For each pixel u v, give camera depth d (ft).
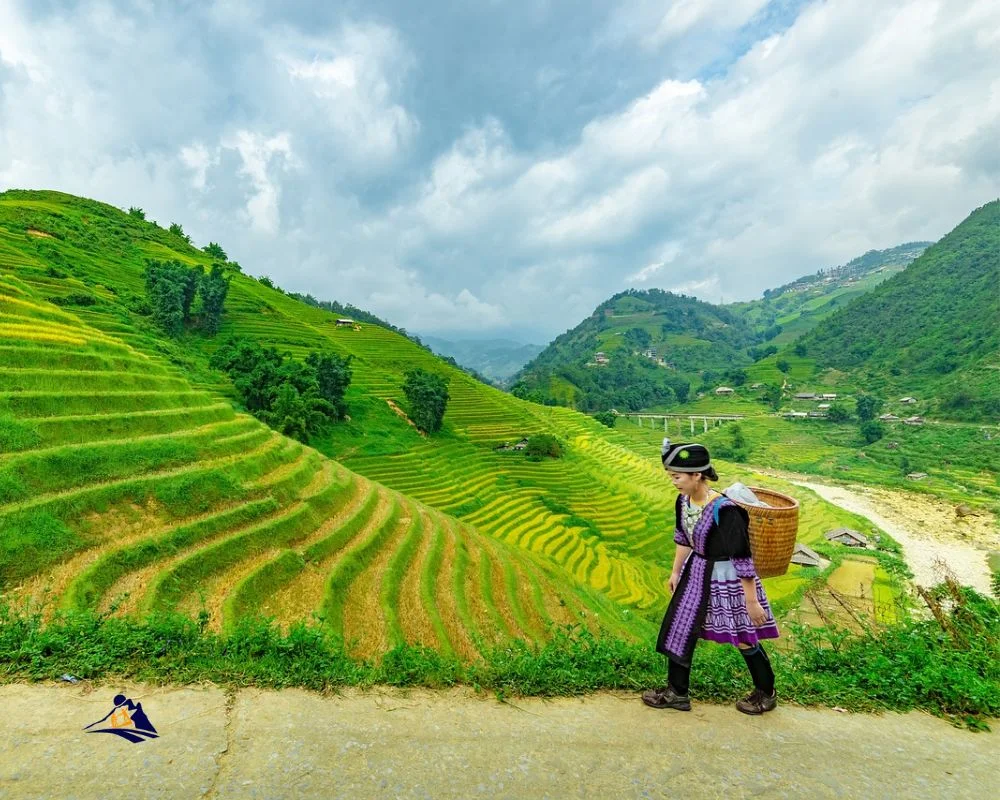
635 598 104.22
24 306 70.79
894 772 12.21
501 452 191.62
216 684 14.52
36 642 15.87
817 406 419.33
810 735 13.61
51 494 46.39
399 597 60.03
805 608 102.94
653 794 10.68
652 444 346.54
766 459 325.21
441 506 125.59
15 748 11.18
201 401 79.61
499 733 12.83
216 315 202.08
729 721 14.01
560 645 18.78
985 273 514.27
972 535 184.34
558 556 116.67
